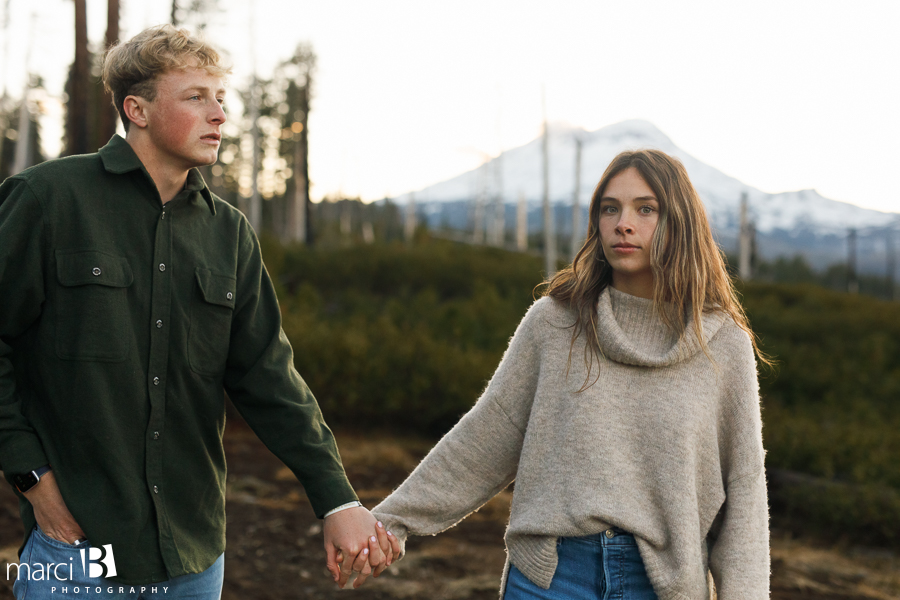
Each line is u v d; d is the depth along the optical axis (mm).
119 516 1845
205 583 2031
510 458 2166
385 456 8297
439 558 5090
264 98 34500
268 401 2117
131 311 1902
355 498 2123
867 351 14523
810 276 68312
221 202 2154
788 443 7863
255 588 4223
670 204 1990
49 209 1828
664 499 1896
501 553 5320
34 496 1787
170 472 1949
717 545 1914
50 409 1840
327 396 9430
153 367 1913
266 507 5852
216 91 2008
